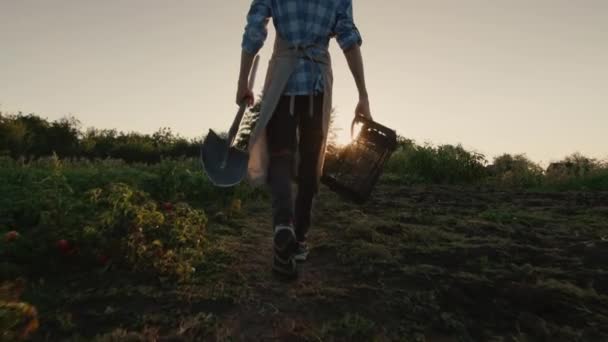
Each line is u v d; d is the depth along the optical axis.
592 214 5.52
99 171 6.04
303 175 2.74
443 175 11.62
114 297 2.60
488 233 4.18
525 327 2.41
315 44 2.64
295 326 2.34
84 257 3.07
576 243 3.84
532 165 12.02
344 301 2.63
